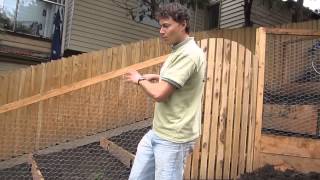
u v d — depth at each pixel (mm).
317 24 5656
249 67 3189
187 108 1635
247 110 3164
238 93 3133
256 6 8516
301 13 7613
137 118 4105
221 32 5949
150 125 3932
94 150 3656
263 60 3230
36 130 3793
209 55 3053
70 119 3930
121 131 3947
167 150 1625
